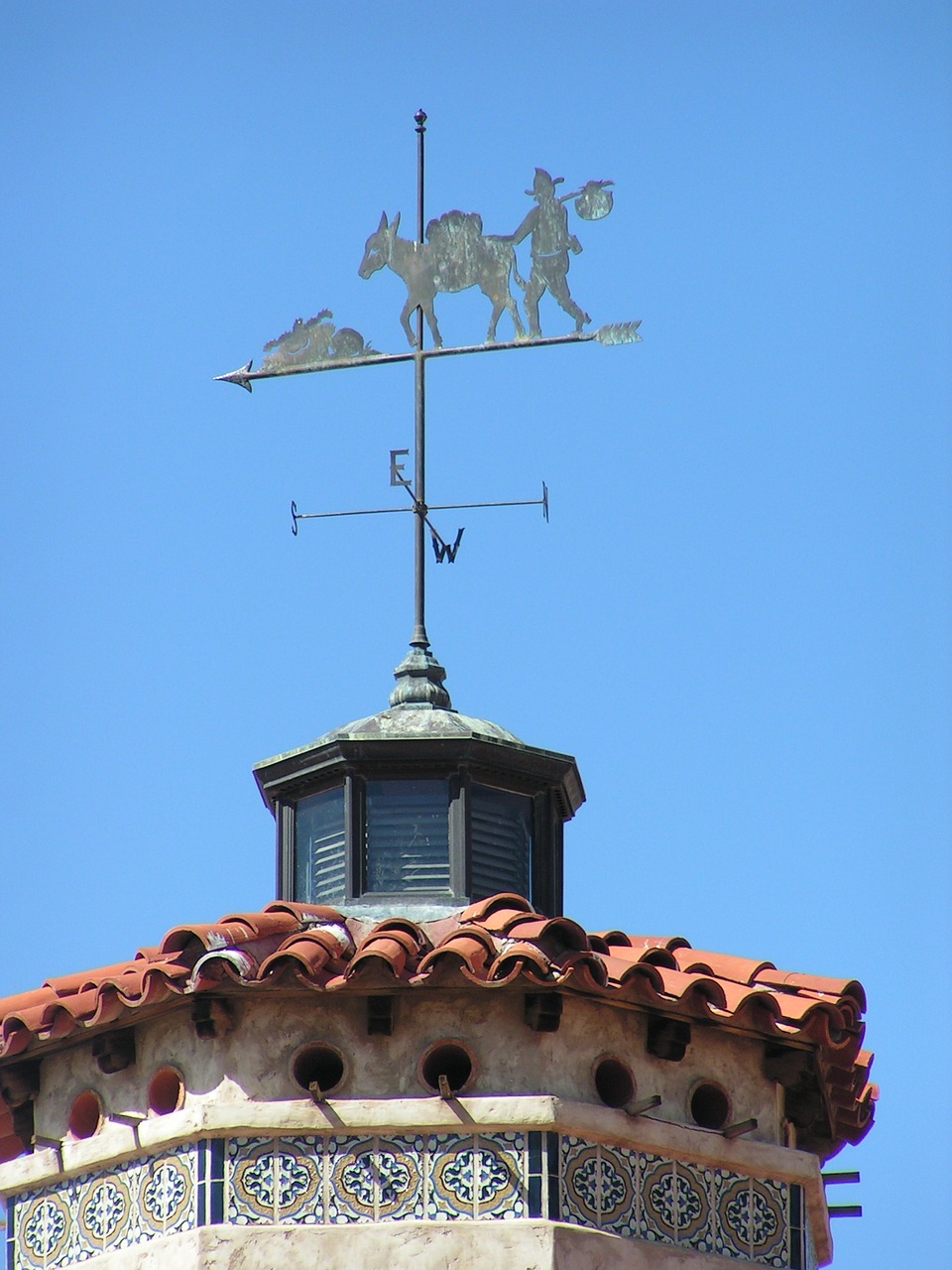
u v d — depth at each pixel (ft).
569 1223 122.11
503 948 124.47
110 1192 127.34
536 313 142.72
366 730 137.08
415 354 143.84
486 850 136.98
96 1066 130.31
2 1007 133.28
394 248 145.28
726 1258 126.00
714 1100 129.80
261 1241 121.49
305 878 138.21
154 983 125.18
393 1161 122.83
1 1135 134.82
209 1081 125.08
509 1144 122.93
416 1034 124.88
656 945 133.69
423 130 147.54
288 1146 123.34
